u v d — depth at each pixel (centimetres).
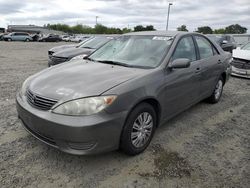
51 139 280
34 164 294
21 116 310
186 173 291
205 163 313
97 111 265
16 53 1694
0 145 331
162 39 402
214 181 279
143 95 303
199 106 532
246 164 315
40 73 356
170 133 393
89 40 941
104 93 272
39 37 4488
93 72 327
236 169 303
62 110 266
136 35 437
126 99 284
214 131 409
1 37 4103
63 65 382
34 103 288
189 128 416
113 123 274
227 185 273
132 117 296
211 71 481
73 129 257
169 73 354
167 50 374
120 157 317
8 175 272
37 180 267
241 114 496
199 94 459
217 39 1505
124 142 297
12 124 398
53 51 888
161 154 329
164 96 346
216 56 516
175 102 379
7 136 357
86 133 259
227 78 578
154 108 343
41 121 273
